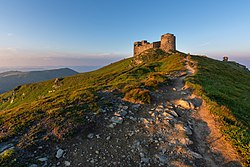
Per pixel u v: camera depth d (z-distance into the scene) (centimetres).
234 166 834
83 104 1507
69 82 8912
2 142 1027
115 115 1333
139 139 1052
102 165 845
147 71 4559
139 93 1689
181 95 1855
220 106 1466
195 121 1295
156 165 853
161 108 1490
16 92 9794
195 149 971
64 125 1137
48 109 1474
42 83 9806
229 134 1055
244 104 1816
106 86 2228
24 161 845
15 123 1251
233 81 3306
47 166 830
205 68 3741
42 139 1011
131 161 875
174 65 4406
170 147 977
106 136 1076
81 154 913
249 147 922
